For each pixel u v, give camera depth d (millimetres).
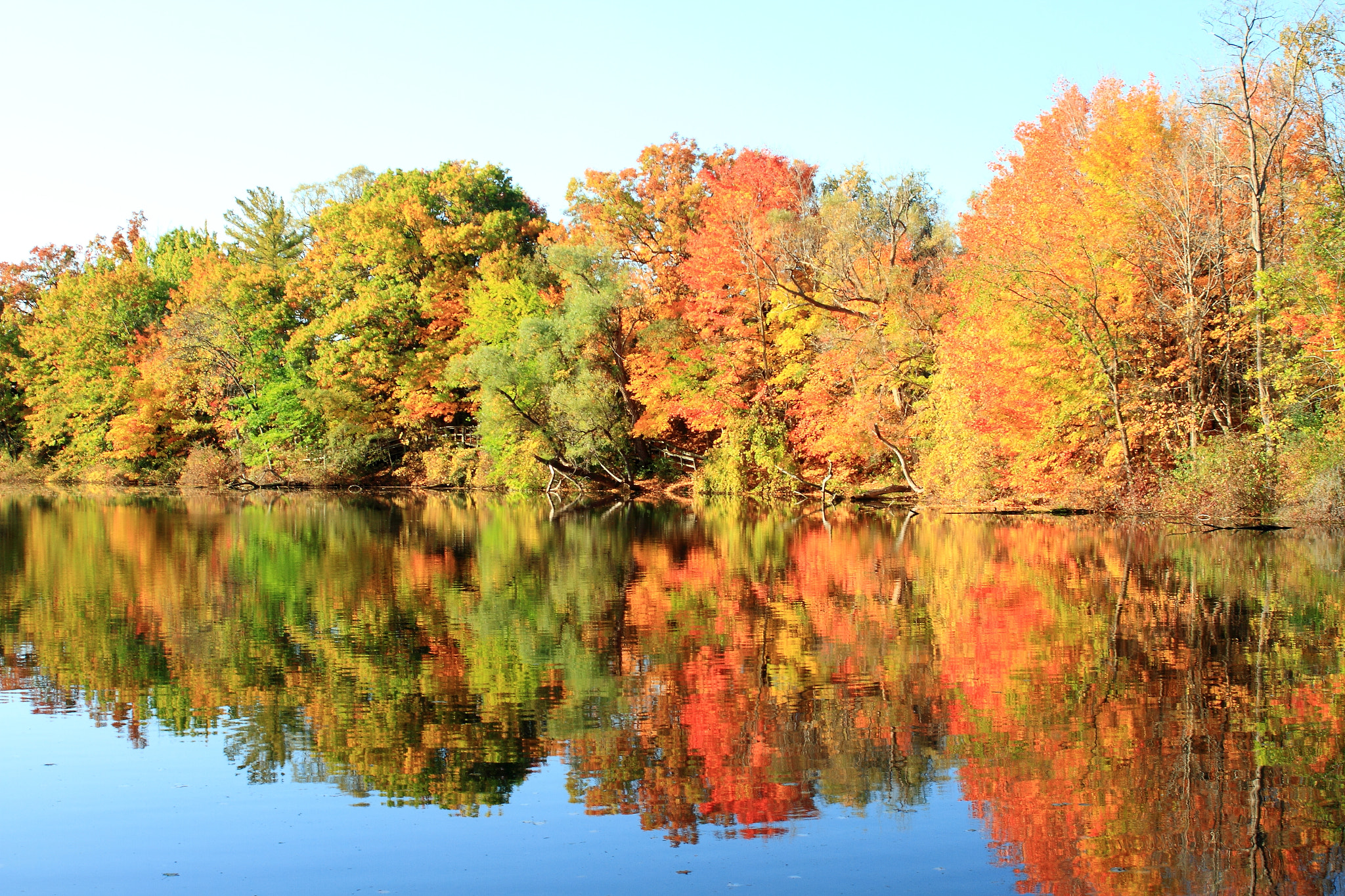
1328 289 24312
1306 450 25500
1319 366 26062
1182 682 10414
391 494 52656
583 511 38469
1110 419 30812
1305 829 6723
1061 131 37656
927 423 36906
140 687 10734
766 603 15742
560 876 6137
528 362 45312
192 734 9047
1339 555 20625
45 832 6832
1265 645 12156
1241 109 29625
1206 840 6539
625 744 8695
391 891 5953
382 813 7172
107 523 32219
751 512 37125
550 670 11383
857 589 17078
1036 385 30938
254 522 33062
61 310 68688
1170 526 27438
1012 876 6086
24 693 10508
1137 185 30594
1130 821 6859
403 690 10586
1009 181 38000
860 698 9992
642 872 6172
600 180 52469
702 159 53500
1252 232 27672
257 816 7121
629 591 17219
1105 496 31328
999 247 34062
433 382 53938
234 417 59438
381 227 56562
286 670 11500
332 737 8938
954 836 6652
